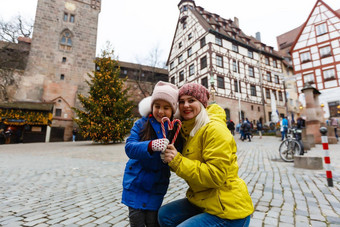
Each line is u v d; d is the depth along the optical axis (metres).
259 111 28.02
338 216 2.43
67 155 9.54
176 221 1.38
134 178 1.36
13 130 22.12
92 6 29.56
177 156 1.19
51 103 24.16
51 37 26.30
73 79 26.66
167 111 1.39
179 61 31.27
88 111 16.44
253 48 29.20
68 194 3.63
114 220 2.49
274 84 31.33
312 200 2.99
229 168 1.18
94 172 5.56
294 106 33.00
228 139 1.22
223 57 25.59
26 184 4.42
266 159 6.89
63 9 27.53
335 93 24.11
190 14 29.06
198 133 1.32
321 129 3.88
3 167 6.59
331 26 24.91
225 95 24.70
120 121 15.95
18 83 23.47
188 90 1.37
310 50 26.33
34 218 2.58
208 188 1.29
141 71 35.31
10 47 22.41
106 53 17.58
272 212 2.57
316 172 4.80
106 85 16.42
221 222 1.21
